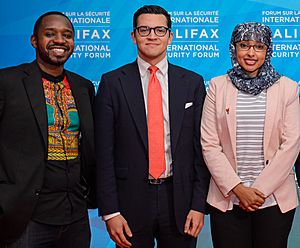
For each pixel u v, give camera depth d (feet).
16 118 6.61
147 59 7.44
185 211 7.32
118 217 7.23
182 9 12.19
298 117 7.16
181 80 7.48
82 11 12.29
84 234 7.19
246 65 7.18
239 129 7.09
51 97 6.88
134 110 7.26
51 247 6.96
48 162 6.70
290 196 7.16
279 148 7.09
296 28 12.10
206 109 7.41
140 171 7.25
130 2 12.24
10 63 12.42
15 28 12.36
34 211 6.67
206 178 7.43
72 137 6.96
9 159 6.61
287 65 12.14
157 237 7.57
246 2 12.13
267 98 7.08
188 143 7.40
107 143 7.28
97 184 7.30
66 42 7.00
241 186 6.93
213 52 12.23
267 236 7.11
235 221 7.18
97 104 7.42
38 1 12.32
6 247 6.76
